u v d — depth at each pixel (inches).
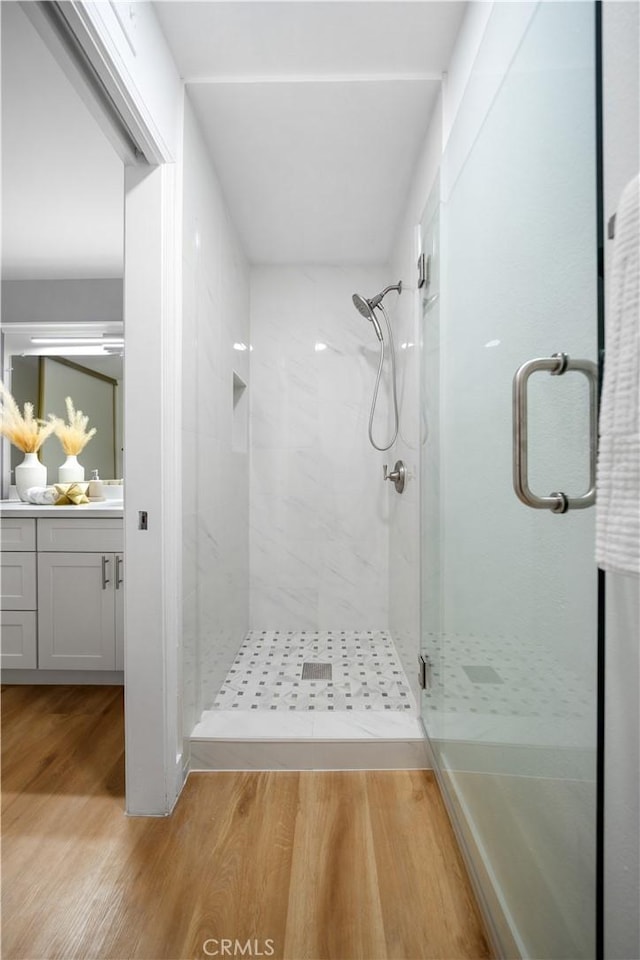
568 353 31.7
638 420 22.1
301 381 126.4
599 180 26.4
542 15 34.9
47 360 127.5
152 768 62.1
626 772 28.8
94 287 126.1
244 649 113.7
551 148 33.8
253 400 126.3
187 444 70.6
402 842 57.8
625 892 28.9
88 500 118.0
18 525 102.8
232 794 66.6
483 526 50.3
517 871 41.3
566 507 31.4
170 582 63.9
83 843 57.5
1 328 126.0
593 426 28.9
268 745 72.6
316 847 56.9
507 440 43.4
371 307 109.1
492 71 47.2
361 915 48.4
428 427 75.2
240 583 115.0
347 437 126.4
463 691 57.1
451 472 62.3
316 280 126.6
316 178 91.9
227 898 50.1
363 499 126.3
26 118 71.4
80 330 127.0
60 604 102.9
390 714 81.2
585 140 29.1
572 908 32.3
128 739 62.4
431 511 73.2
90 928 46.9
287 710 82.5
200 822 61.1
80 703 95.3
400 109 75.2
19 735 82.7
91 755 76.4
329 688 92.2
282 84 69.8
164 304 62.5
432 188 73.2
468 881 52.5
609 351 24.0
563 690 33.6
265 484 126.3
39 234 104.8
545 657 36.4
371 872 53.4
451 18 60.5
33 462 121.3
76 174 84.7
